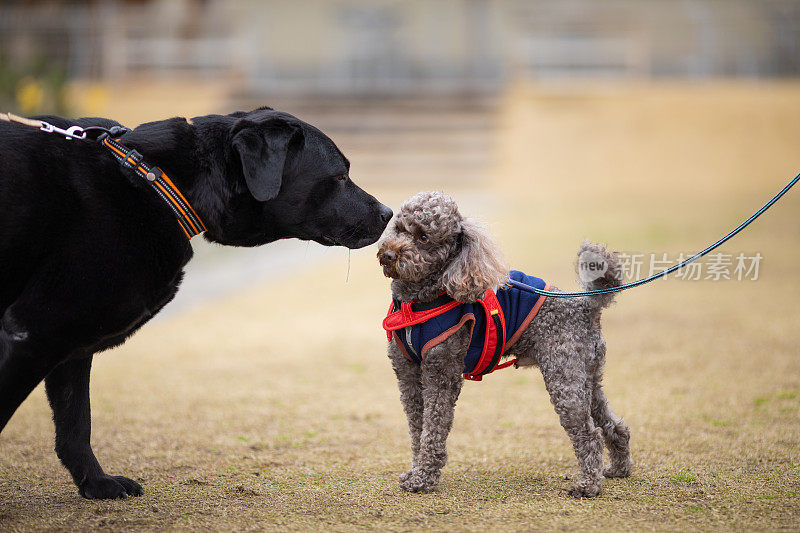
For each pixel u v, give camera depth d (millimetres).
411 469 5715
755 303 11992
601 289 5332
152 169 4855
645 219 20188
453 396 5461
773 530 4684
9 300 4723
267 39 37781
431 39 37938
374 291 14312
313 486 5641
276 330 11562
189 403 8023
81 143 4836
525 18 36844
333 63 37469
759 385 8148
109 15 37125
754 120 30344
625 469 5758
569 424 5301
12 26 35594
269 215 5320
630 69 36531
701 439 6578
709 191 25125
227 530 4742
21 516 4996
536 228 19422
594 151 29234
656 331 10594
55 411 5387
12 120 4801
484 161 29125
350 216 5500
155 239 4844
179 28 36875
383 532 4695
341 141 30812
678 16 36875
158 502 5297
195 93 34312
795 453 6188
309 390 8570
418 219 5238
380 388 8664
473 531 4684
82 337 4734
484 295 5387
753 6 36656
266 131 5113
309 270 16781
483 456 6379
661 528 4719
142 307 4879
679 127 30422
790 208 21203
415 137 30844
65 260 4602
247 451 6535
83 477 5383
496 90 34844
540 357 5371
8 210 4492
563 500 5281
